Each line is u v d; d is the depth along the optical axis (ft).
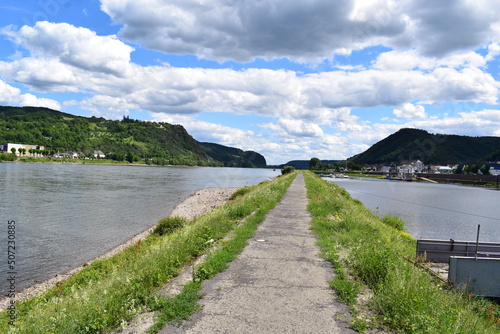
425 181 441.68
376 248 27.32
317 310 18.37
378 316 17.70
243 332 15.76
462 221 101.35
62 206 95.96
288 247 32.30
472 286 26.48
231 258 27.99
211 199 128.67
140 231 66.74
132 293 19.54
